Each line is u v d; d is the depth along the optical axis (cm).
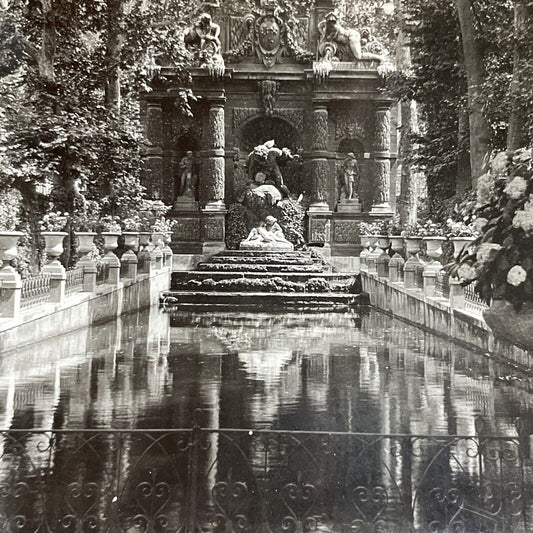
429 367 1111
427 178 2311
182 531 453
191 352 1257
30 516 474
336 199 3278
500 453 511
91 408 793
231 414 776
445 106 2205
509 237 667
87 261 1622
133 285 2009
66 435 675
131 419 746
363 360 1182
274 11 3231
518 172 687
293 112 3284
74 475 557
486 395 890
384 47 3369
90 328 1577
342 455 620
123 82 2688
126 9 2744
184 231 3203
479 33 1855
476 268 687
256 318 1934
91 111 2217
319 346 1358
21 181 2053
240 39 3275
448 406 826
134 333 1519
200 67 3139
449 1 2038
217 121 3188
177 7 2552
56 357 1160
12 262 1803
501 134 1836
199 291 2503
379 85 3198
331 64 3186
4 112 2023
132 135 2283
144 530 454
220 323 1777
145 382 962
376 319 1930
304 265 2722
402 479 507
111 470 569
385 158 3244
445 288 1551
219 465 588
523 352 1077
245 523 462
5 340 1170
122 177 2381
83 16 2289
